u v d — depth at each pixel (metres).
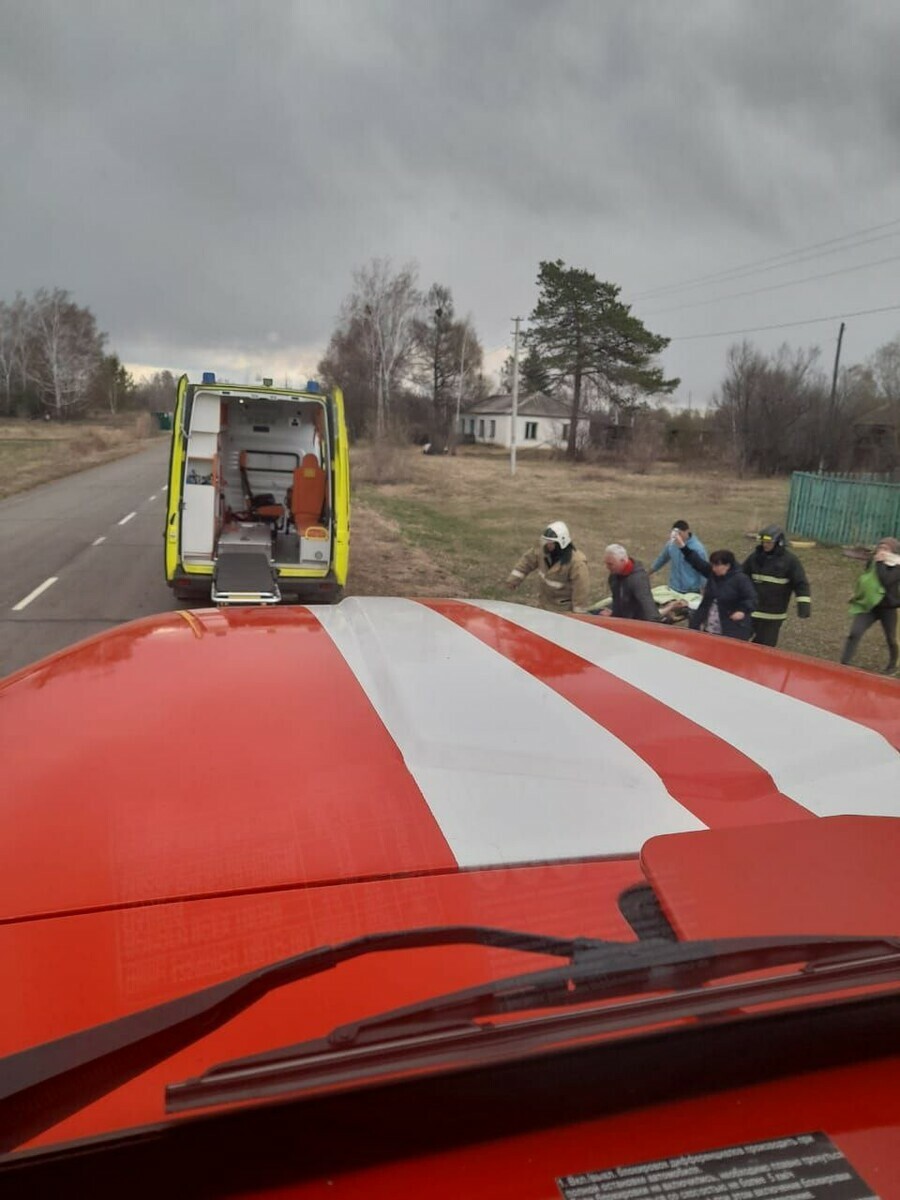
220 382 9.16
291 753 1.26
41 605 9.91
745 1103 0.81
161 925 0.95
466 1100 0.76
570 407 60.06
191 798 1.15
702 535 20.38
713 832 1.06
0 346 85.62
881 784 1.29
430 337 71.75
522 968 0.89
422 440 63.94
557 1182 0.75
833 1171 0.78
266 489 11.53
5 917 0.96
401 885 1.00
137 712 1.39
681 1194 0.75
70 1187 0.73
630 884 1.02
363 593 11.75
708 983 0.84
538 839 1.09
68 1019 0.85
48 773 1.21
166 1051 0.81
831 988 0.84
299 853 1.05
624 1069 0.79
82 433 61.22
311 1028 0.83
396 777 1.20
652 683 1.65
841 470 41.38
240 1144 0.73
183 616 2.04
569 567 7.36
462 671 1.61
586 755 1.29
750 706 1.55
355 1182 0.74
